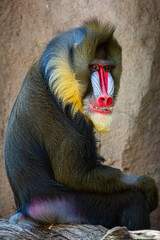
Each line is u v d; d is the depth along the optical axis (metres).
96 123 15.46
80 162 15.23
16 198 16.27
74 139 15.28
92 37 15.64
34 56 23.09
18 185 15.73
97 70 15.77
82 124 15.54
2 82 23.39
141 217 15.57
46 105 15.49
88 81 15.66
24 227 14.78
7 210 23.50
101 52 15.75
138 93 20.92
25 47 23.22
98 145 21.55
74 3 21.92
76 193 15.46
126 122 21.09
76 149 15.23
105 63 15.70
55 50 15.57
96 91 15.47
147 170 21.31
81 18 21.70
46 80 15.62
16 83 23.22
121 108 21.14
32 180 15.57
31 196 15.52
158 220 21.81
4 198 23.53
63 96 15.43
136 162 21.27
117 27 20.92
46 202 15.41
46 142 15.38
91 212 15.48
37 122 15.47
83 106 15.67
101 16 21.22
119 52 16.09
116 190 15.46
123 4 20.91
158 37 20.81
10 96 23.28
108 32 15.78
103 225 15.52
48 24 22.89
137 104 20.94
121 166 21.20
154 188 15.96
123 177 15.67
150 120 21.14
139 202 15.60
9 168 15.99
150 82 20.88
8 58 23.34
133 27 20.81
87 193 15.45
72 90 15.50
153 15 20.81
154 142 21.30
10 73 23.30
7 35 23.41
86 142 15.43
